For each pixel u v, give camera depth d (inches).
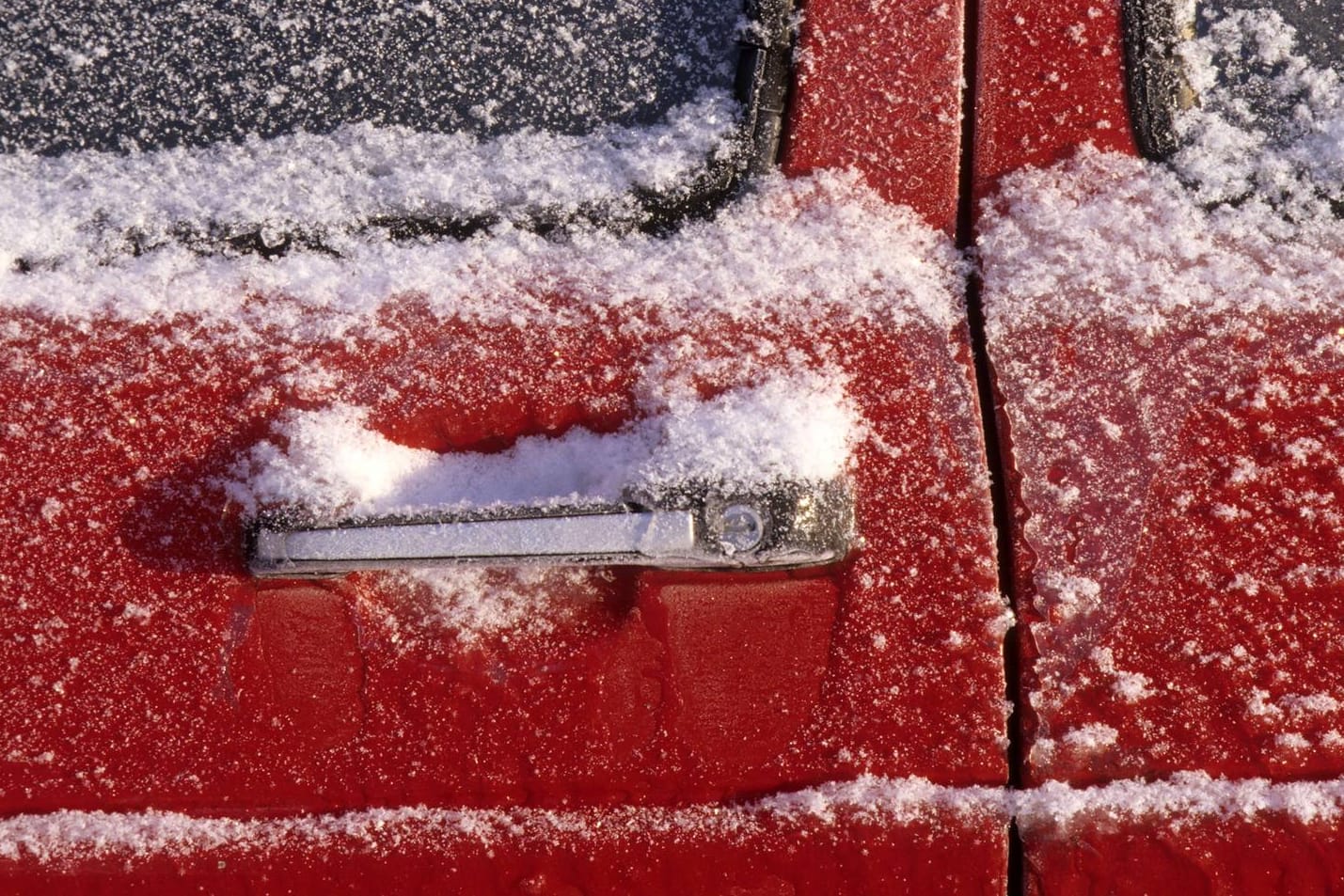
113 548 36.1
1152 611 35.8
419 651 36.1
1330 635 35.7
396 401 36.3
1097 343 36.2
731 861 35.9
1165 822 35.7
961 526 35.9
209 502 36.2
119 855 36.0
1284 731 35.7
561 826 35.9
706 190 36.6
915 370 36.1
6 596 36.1
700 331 36.2
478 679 36.0
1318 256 36.3
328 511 35.7
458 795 36.0
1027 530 35.9
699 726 35.9
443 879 35.9
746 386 36.0
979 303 36.4
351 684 36.1
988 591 35.8
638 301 36.3
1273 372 36.1
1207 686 35.7
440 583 36.2
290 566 35.5
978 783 35.8
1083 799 35.7
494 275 36.5
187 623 36.1
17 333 36.5
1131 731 35.7
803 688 35.9
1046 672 35.8
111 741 36.1
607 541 35.2
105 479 36.2
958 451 36.0
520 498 35.7
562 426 36.2
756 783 35.9
